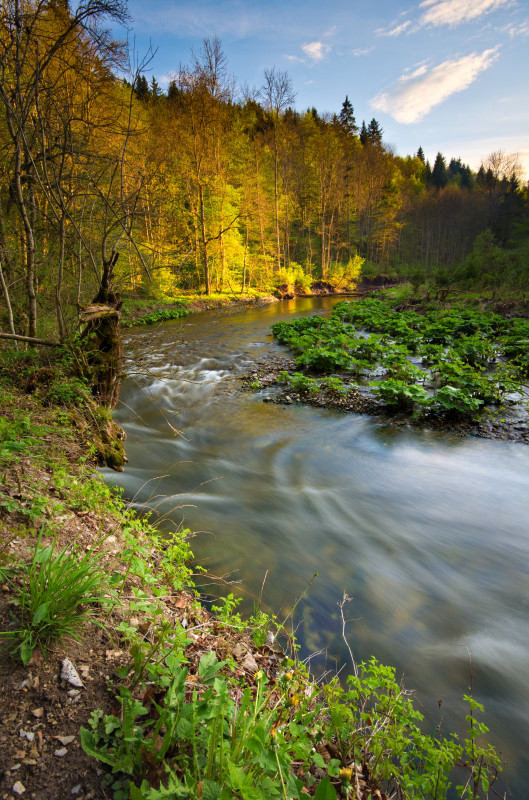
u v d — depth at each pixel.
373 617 3.56
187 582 3.40
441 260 74.31
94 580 2.25
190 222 25.14
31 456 3.74
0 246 6.93
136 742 1.68
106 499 3.98
